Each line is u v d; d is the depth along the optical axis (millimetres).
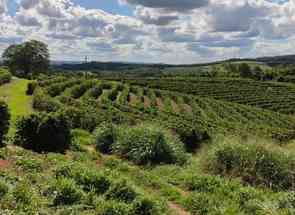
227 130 35344
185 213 11430
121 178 11750
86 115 28562
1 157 13852
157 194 12836
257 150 16156
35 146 18750
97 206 9922
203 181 14180
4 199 9078
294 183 15156
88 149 20766
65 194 10102
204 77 117125
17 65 111562
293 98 86312
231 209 11383
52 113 19688
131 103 52844
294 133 39875
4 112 17266
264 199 12328
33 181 11305
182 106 59688
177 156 19141
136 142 19344
